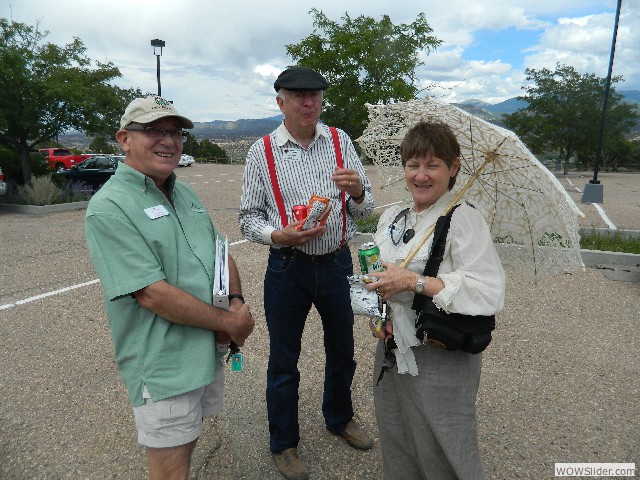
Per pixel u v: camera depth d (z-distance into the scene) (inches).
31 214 463.2
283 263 100.5
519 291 214.1
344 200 102.4
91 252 67.0
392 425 83.0
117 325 69.9
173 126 73.3
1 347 164.7
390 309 78.3
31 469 106.3
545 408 126.0
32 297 213.6
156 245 69.1
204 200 549.6
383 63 628.1
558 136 1032.2
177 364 70.6
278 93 95.8
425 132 72.6
